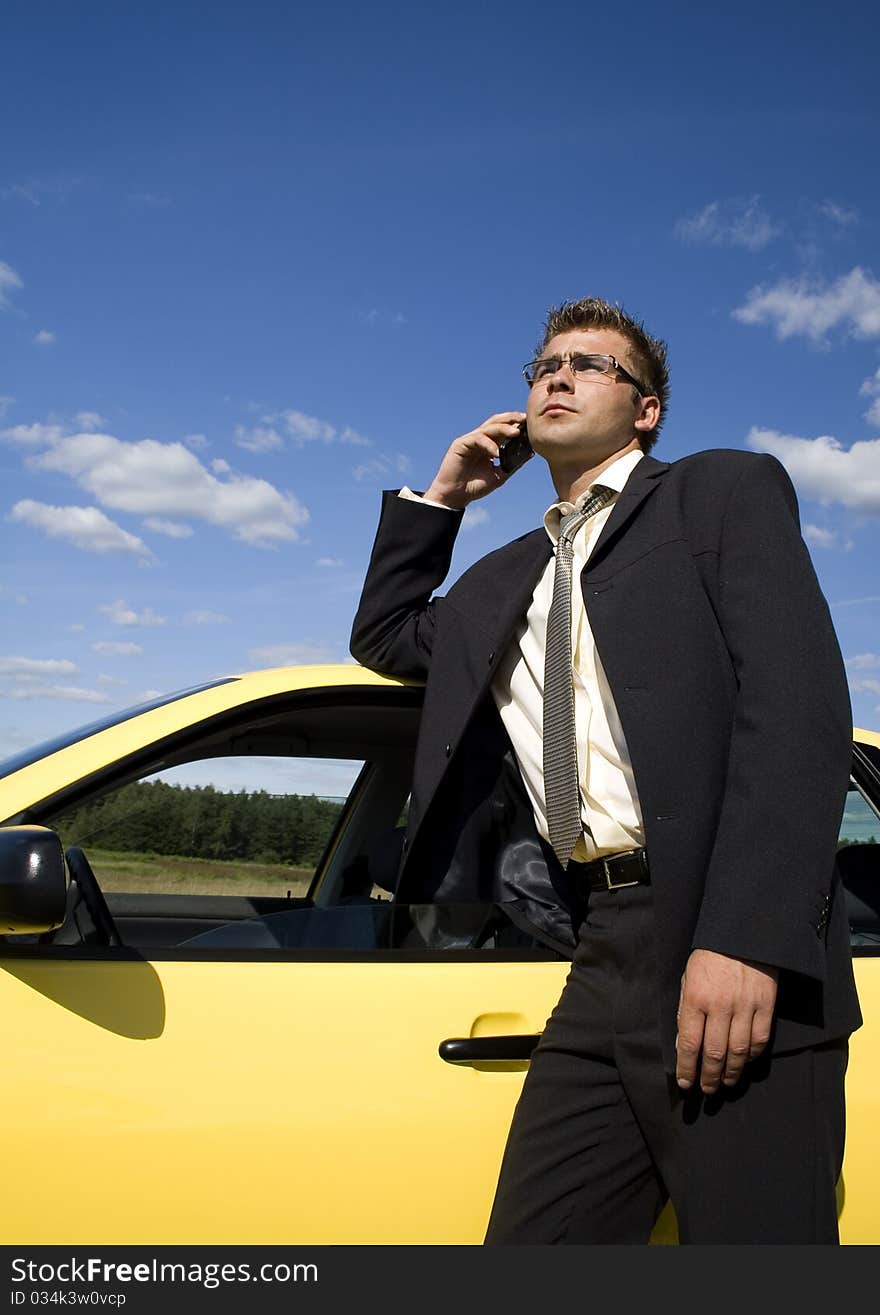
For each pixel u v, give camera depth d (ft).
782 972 4.93
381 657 7.18
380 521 7.52
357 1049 5.54
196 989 5.53
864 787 7.70
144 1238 5.05
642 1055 5.13
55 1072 5.13
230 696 6.58
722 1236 4.78
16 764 6.07
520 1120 5.45
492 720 6.84
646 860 5.38
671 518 5.60
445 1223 5.42
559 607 5.97
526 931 6.26
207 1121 5.21
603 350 6.70
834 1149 4.96
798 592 5.10
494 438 7.75
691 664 5.28
